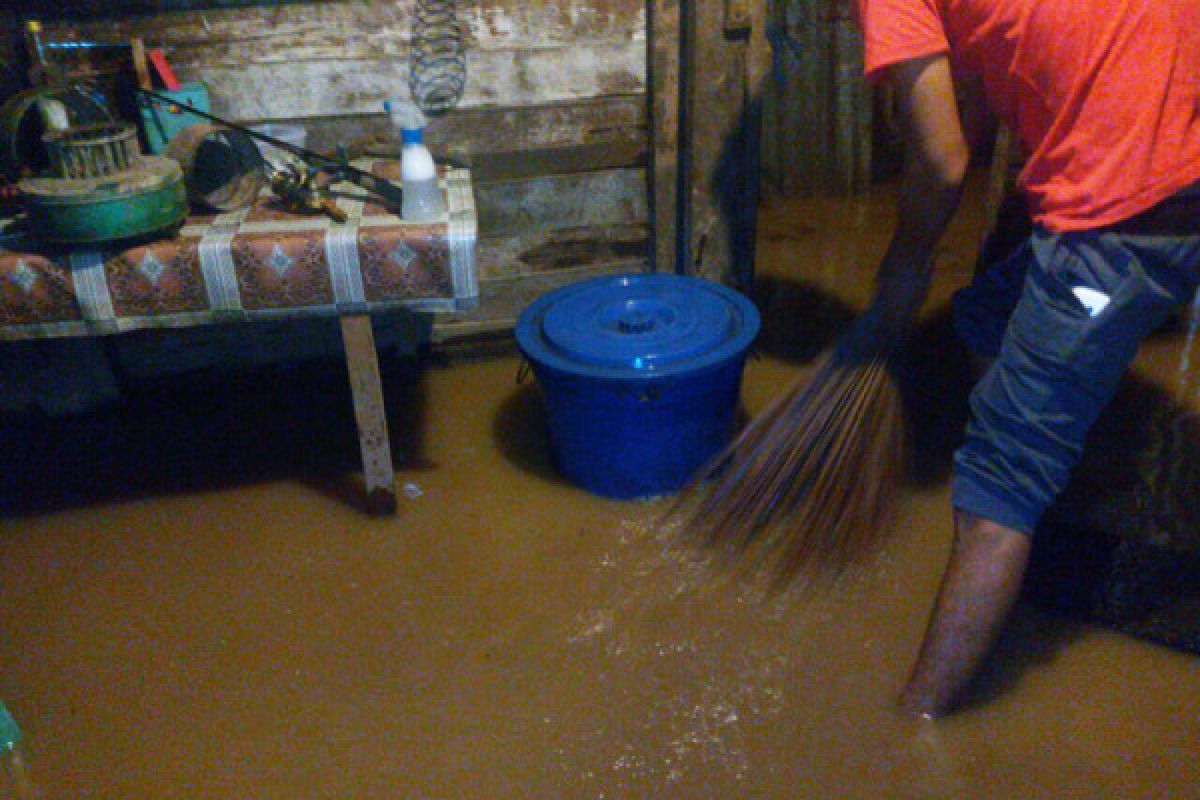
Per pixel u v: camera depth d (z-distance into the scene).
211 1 2.79
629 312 2.64
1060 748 1.88
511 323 3.36
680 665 2.09
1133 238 1.73
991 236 2.89
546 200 3.18
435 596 2.33
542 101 3.04
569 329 2.55
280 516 2.64
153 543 2.55
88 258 2.24
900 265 2.05
